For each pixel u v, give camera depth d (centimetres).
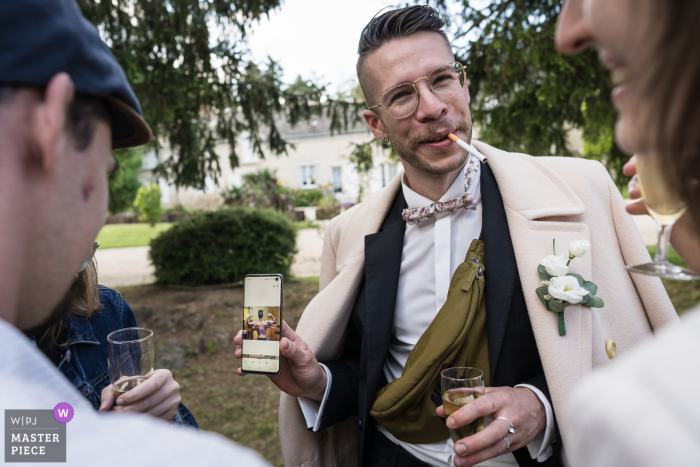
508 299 137
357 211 187
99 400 124
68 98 43
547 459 129
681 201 40
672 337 35
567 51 45
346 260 178
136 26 503
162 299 677
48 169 43
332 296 171
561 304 128
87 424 39
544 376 131
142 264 1112
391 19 149
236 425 355
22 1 41
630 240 142
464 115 149
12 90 42
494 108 528
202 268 750
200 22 504
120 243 1553
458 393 115
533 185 150
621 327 136
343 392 158
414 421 138
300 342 149
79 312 122
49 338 119
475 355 137
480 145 164
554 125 536
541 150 522
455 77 148
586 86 438
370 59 153
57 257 47
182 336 533
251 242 758
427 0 431
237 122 656
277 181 2058
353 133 2397
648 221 1147
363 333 163
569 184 150
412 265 161
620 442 33
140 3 479
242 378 432
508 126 523
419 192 164
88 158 49
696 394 31
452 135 144
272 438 335
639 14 36
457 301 137
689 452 30
